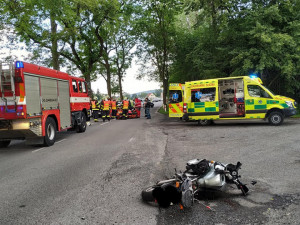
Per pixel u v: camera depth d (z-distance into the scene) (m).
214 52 19.22
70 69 30.97
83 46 28.09
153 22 31.36
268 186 4.44
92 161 6.94
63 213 3.68
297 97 18.84
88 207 3.87
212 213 3.52
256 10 15.99
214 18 18.48
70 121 12.35
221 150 7.52
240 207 3.68
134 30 33.62
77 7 23.58
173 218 3.41
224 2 17.34
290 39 14.79
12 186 5.05
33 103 9.11
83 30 27.05
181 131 12.45
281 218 3.29
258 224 3.17
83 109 14.75
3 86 8.47
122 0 28.50
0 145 10.35
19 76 8.43
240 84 14.45
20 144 11.12
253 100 12.93
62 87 11.67
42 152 8.70
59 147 9.55
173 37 30.53
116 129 14.70
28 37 24.41
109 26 26.81
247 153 6.96
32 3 21.64
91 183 5.02
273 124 12.45
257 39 15.38
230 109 15.34
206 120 14.49
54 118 10.88
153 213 3.59
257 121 15.16
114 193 4.43
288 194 4.05
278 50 14.51
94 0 22.86
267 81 18.41
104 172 5.78
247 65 14.88
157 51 35.09
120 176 5.42
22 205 4.04
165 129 13.61
